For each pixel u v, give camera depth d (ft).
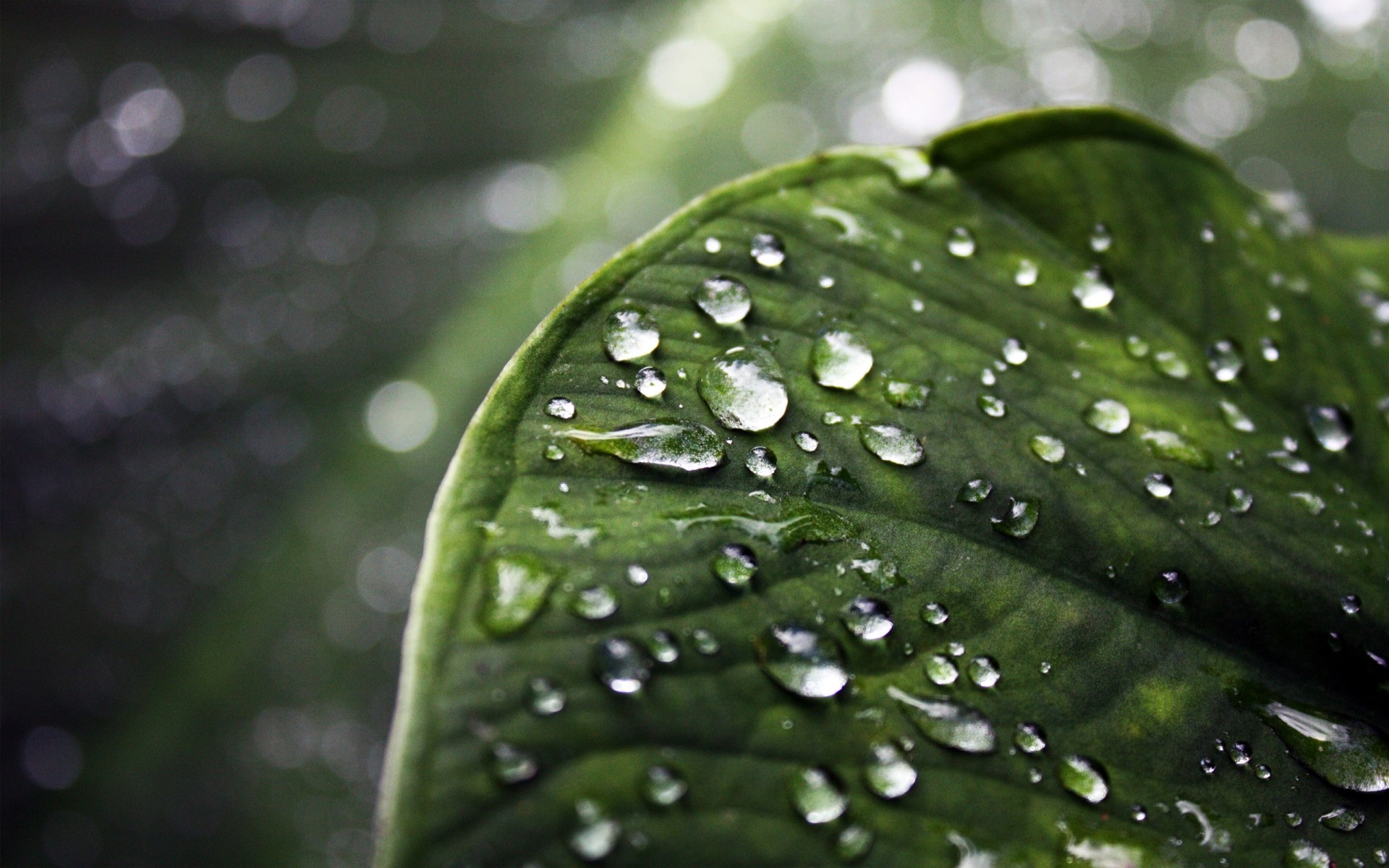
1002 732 0.65
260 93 1.47
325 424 1.30
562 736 0.62
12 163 1.38
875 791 0.63
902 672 0.65
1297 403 0.73
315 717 1.15
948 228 0.72
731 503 0.65
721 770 0.62
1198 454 0.70
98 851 1.05
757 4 1.56
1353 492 0.72
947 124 1.48
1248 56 1.49
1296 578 0.69
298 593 1.21
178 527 1.24
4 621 1.14
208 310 1.37
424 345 1.35
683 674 0.63
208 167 1.43
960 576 0.66
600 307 0.68
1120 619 0.67
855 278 0.70
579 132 1.49
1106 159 0.74
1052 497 0.68
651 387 0.67
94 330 1.34
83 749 1.10
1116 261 0.73
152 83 1.45
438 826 0.61
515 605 0.63
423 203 1.44
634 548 0.64
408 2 1.52
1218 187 0.76
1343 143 1.44
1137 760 0.65
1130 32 1.51
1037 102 1.48
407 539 1.23
